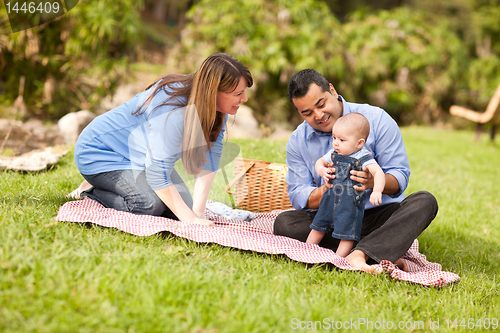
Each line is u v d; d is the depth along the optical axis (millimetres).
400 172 2760
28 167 3984
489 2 20344
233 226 2973
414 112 14398
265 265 2311
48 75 8086
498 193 5840
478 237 3912
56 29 7863
